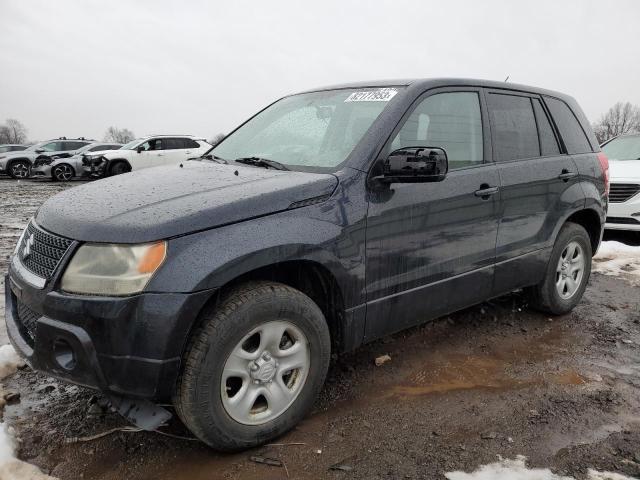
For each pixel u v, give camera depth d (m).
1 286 4.82
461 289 3.26
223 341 2.22
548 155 3.86
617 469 2.31
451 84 3.28
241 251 2.22
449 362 3.40
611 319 4.25
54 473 2.28
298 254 2.39
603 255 6.37
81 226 2.23
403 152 2.62
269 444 2.50
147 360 2.10
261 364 2.39
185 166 3.22
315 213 2.49
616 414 2.78
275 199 2.40
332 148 2.92
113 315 2.07
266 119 3.67
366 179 2.70
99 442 2.50
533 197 3.63
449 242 3.10
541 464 2.35
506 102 3.65
